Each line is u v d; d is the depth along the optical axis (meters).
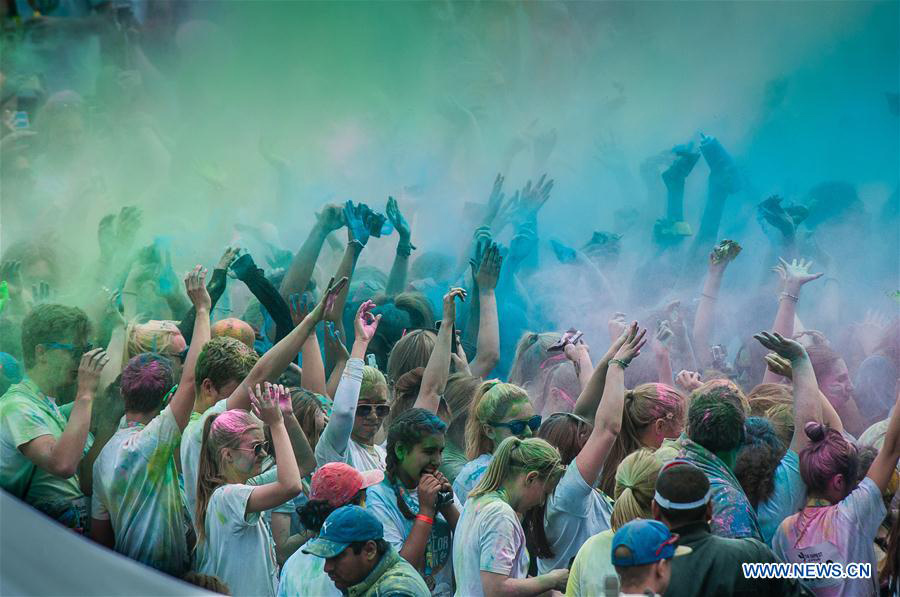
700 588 2.72
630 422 3.80
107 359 3.88
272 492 3.40
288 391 3.58
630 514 3.05
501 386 3.93
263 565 3.49
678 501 2.82
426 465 3.54
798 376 3.89
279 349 3.79
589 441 3.57
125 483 3.64
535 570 3.77
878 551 3.93
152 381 3.80
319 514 3.23
